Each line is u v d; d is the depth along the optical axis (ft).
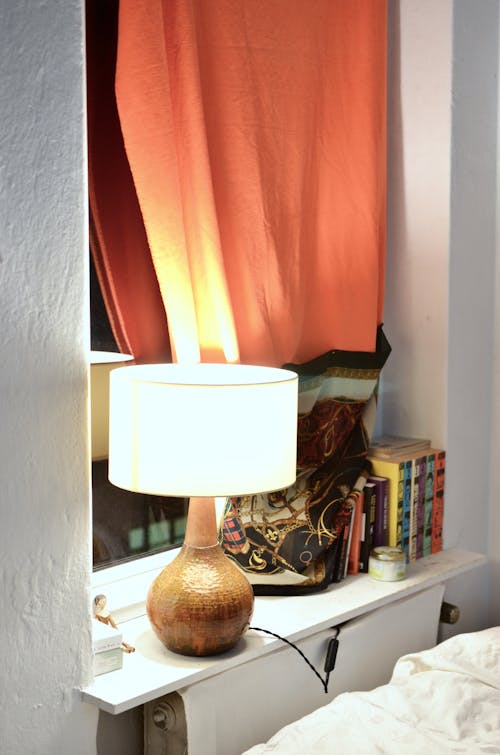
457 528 8.60
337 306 7.62
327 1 7.30
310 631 6.45
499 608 8.84
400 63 8.29
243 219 6.72
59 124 4.98
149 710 6.02
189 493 5.40
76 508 5.25
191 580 5.82
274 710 6.37
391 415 8.71
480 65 8.30
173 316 6.10
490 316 8.75
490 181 8.56
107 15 6.07
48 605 5.16
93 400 6.21
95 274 6.13
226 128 6.60
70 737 5.35
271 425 5.55
